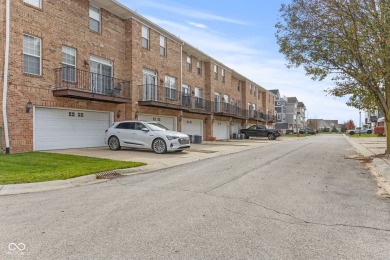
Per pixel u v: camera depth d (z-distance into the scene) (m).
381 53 11.08
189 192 6.79
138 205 5.69
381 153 14.66
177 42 24.89
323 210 5.42
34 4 14.05
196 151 16.73
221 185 7.55
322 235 4.21
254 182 7.93
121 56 19.47
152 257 3.48
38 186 7.52
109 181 8.34
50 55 14.69
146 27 21.23
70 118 16.02
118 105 18.89
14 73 12.99
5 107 12.59
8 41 12.71
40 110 14.38
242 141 29.64
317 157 14.04
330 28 12.75
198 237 4.09
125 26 19.80
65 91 14.37
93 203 5.86
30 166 9.85
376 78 12.14
